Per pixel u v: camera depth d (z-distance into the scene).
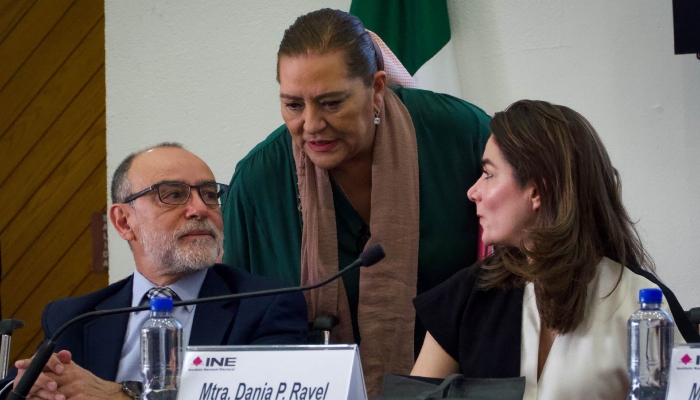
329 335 3.74
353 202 3.99
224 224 4.16
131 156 3.83
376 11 5.39
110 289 3.75
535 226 3.12
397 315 3.88
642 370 2.79
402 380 2.45
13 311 6.53
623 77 5.24
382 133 3.90
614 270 3.05
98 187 6.54
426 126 4.04
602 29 5.27
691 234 5.15
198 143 6.00
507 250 3.19
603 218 3.08
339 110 3.55
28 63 6.59
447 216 3.98
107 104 6.12
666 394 2.21
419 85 5.36
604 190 3.10
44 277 6.54
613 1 5.25
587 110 5.30
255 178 4.10
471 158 4.04
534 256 2.98
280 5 5.86
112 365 3.58
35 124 6.57
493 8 5.43
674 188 5.17
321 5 5.78
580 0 5.30
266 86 5.89
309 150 3.69
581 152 3.06
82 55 6.57
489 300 3.23
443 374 3.28
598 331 2.97
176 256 3.63
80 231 6.53
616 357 2.93
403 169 3.92
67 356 3.07
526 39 5.39
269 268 4.07
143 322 3.65
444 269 3.98
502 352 3.10
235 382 2.22
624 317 2.97
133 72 6.08
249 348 2.26
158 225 3.66
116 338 3.63
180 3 6.01
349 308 3.98
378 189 3.89
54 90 6.57
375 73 3.71
